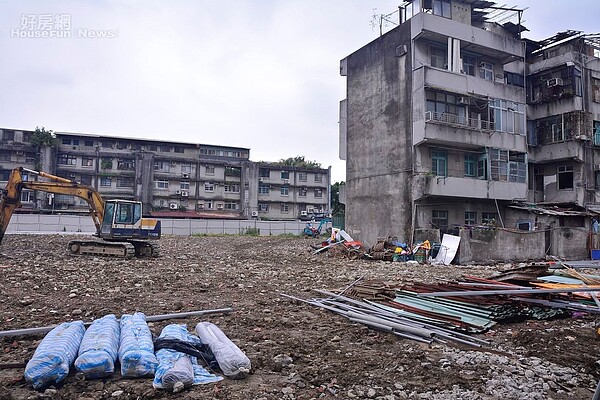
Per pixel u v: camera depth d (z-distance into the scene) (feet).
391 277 53.88
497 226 85.40
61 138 167.94
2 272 47.60
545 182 104.17
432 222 85.35
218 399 16.31
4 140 158.30
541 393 17.57
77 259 64.28
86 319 28.17
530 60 108.88
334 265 67.62
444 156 87.92
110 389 16.75
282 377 18.94
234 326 27.63
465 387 18.12
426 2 87.30
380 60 93.25
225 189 191.11
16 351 21.40
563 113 99.09
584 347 24.08
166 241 120.88
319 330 27.25
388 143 90.12
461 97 86.84
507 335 26.68
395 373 19.65
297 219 207.00
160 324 27.66
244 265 63.98
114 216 67.67
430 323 27.53
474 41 87.66
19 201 64.44
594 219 94.99
